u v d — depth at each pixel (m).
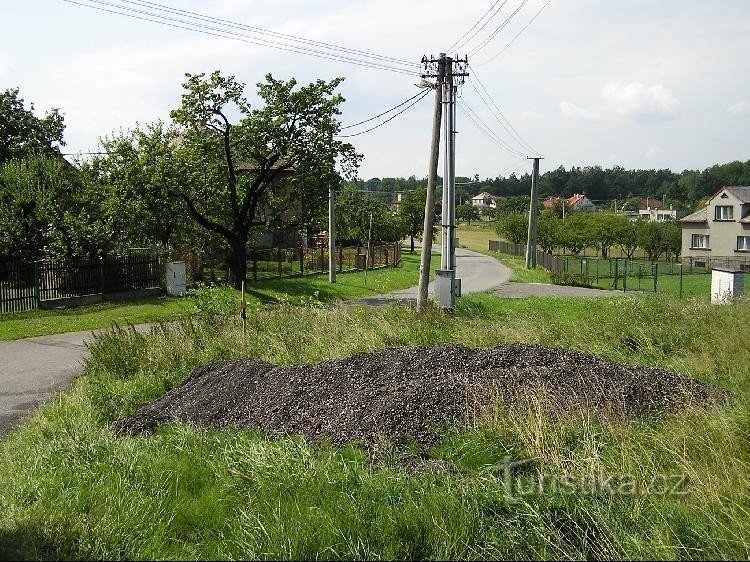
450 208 19.42
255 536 4.97
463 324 14.29
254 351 12.08
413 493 5.40
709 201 60.62
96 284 23.41
